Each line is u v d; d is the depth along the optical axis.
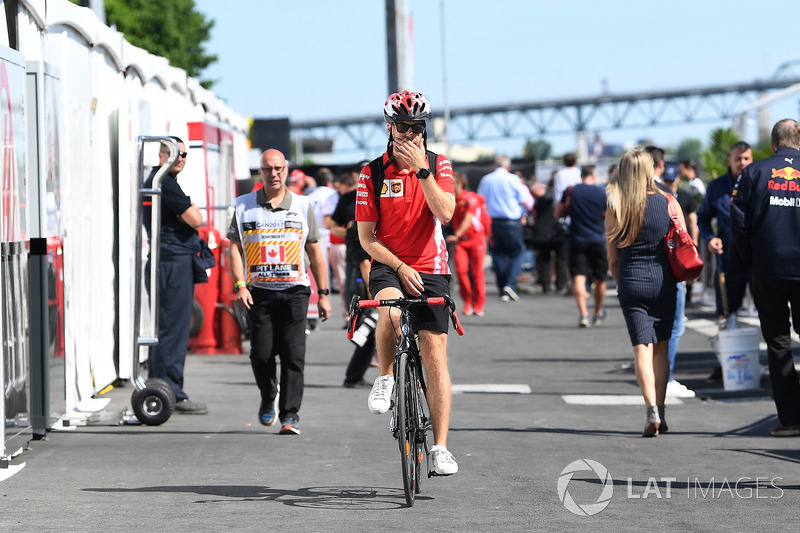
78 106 28.97
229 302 42.94
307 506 18.17
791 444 24.81
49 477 20.70
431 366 18.86
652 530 16.66
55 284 25.36
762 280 25.81
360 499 18.80
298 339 26.16
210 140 41.59
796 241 25.62
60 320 25.92
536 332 51.03
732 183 34.06
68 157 27.70
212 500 18.64
